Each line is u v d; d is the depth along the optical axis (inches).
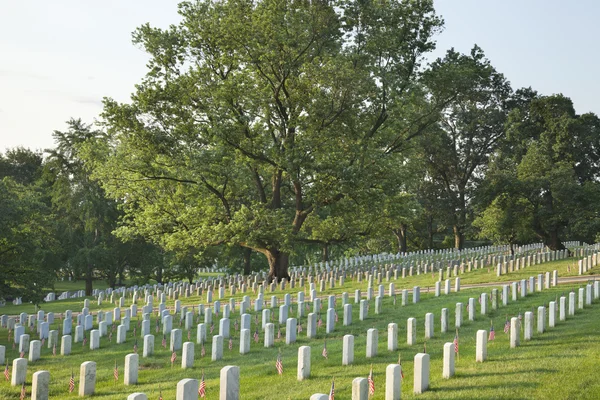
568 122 2837.1
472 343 748.0
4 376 748.6
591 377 533.3
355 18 1718.8
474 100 3085.6
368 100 1781.5
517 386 522.6
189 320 1053.2
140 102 1672.0
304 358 622.5
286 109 1803.6
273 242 1781.5
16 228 1417.3
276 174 1898.4
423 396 516.4
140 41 1732.3
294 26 1611.7
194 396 475.5
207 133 1729.8
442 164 3221.0
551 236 2546.8
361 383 480.4
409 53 1898.4
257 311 1206.3
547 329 791.7
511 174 2529.5
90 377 629.0
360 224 1923.0
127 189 1820.9
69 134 2719.0
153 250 2706.7
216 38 1711.4
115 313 1285.7
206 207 1804.9
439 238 3976.4
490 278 1541.6
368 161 1705.2
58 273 2738.7
